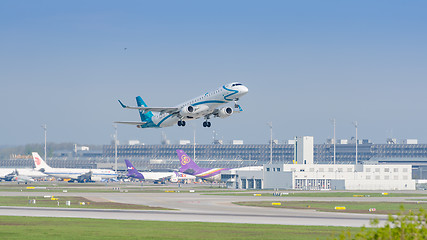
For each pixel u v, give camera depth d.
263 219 112.38
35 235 82.00
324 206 160.25
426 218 47.69
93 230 89.00
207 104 144.12
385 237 47.03
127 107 148.88
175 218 112.94
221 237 81.69
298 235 84.88
